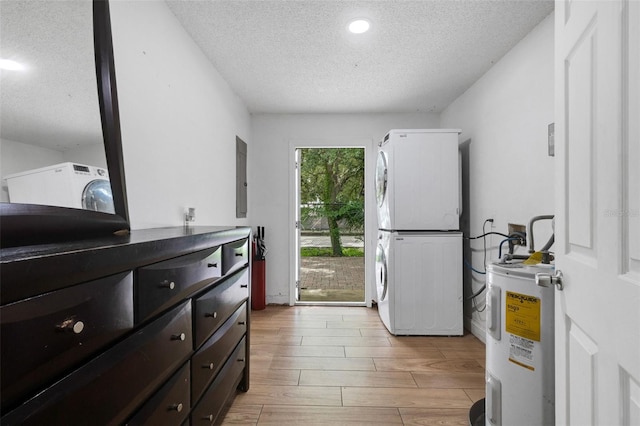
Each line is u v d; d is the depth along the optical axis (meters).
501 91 2.44
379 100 3.29
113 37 1.33
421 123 3.66
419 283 2.82
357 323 3.09
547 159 1.95
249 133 3.61
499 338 1.33
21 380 0.50
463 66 2.57
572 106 0.88
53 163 0.94
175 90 1.86
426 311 2.81
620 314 0.64
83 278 0.62
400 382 1.99
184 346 1.06
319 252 7.71
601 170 0.72
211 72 2.45
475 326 2.81
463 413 1.68
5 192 0.80
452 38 2.17
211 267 1.25
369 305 3.63
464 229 3.08
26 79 0.88
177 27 1.90
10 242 0.72
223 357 1.41
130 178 1.44
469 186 2.96
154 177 1.63
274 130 3.71
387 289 2.87
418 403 1.77
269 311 3.47
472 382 2.00
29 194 0.86
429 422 1.61
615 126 0.66
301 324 3.05
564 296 0.93
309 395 1.84
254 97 3.18
